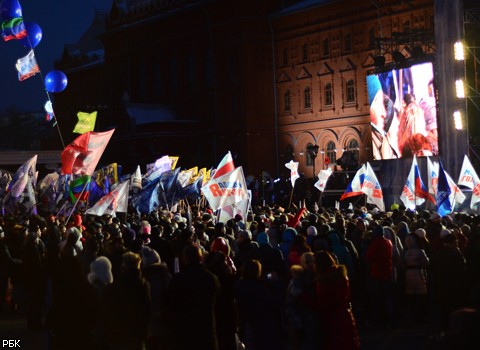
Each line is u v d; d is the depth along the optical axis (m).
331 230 21.12
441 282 18.16
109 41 107.44
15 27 30.34
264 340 13.45
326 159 70.19
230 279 14.83
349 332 13.27
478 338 7.97
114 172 34.16
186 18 93.12
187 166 91.81
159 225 24.05
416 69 54.03
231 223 24.58
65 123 124.69
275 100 85.12
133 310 12.80
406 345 18.34
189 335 12.77
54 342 13.18
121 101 98.75
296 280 13.88
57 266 13.30
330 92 79.12
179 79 95.12
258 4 84.88
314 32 80.50
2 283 22.77
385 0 72.19
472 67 52.28
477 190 35.12
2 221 28.97
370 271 20.97
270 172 84.81
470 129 51.38
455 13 50.62
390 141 57.44
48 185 42.09
